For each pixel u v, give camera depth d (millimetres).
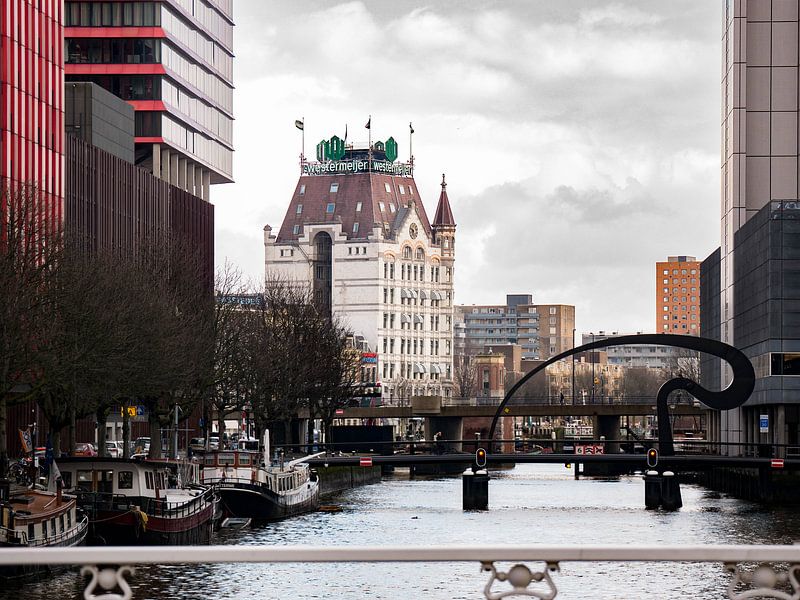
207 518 98562
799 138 196000
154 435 124938
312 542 101750
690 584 72562
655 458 141750
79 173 167750
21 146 150500
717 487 191000
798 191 196375
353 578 73750
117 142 192625
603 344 155500
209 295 154000
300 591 69375
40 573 69000
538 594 19094
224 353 144125
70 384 95062
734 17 196750
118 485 87500
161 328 111375
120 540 84438
